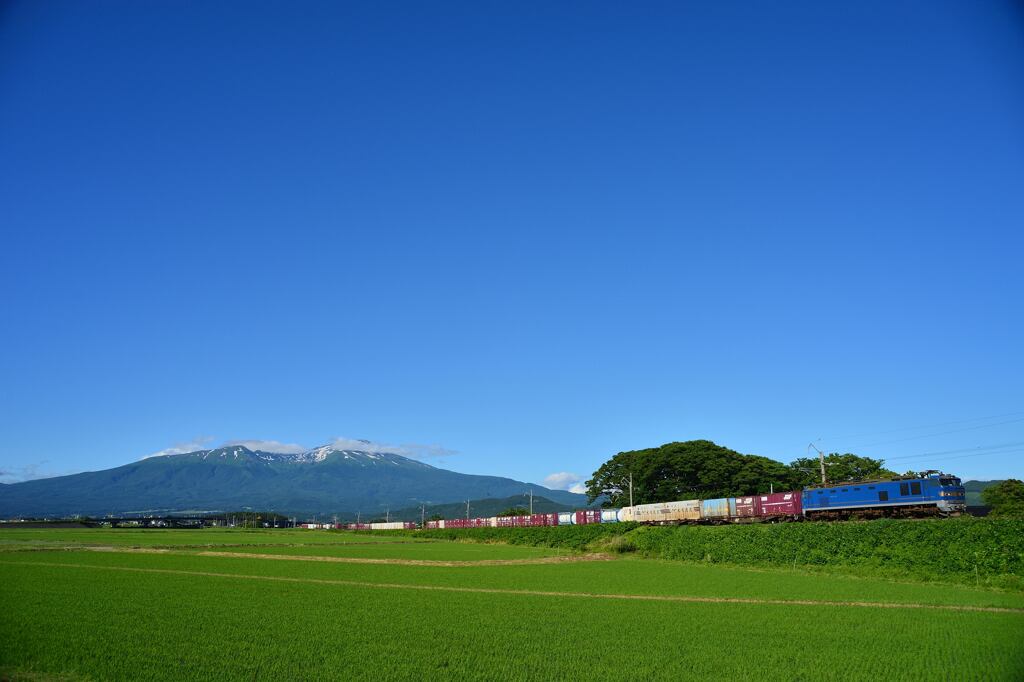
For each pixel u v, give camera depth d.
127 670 24.58
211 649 27.89
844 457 121.50
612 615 37.03
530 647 28.75
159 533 169.88
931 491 67.81
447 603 41.69
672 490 121.94
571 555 89.88
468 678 23.80
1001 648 28.59
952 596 43.31
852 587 48.28
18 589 46.97
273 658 26.52
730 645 29.25
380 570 65.94
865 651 28.11
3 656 26.53
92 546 100.75
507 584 53.25
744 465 119.12
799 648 28.64
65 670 24.66
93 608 38.50
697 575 59.31
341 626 33.28
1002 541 48.25
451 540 148.88
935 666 25.56
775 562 65.12
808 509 79.12
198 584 51.12
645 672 24.72
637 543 86.12
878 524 59.06
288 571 63.88
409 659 26.45
